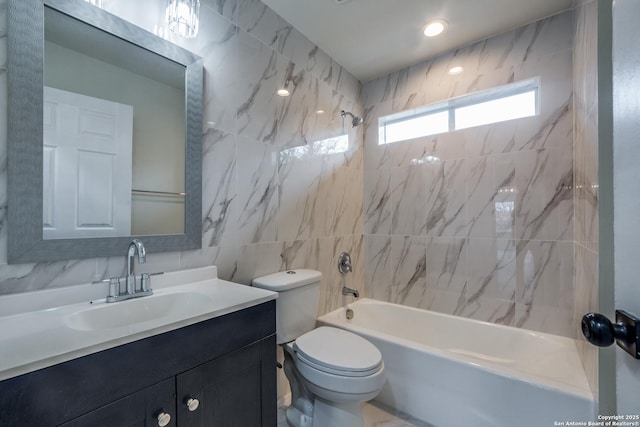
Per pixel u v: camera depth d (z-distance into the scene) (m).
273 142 1.76
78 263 1.04
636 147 0.43
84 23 1.06
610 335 0.47
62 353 0.65
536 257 1.87
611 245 0.66
